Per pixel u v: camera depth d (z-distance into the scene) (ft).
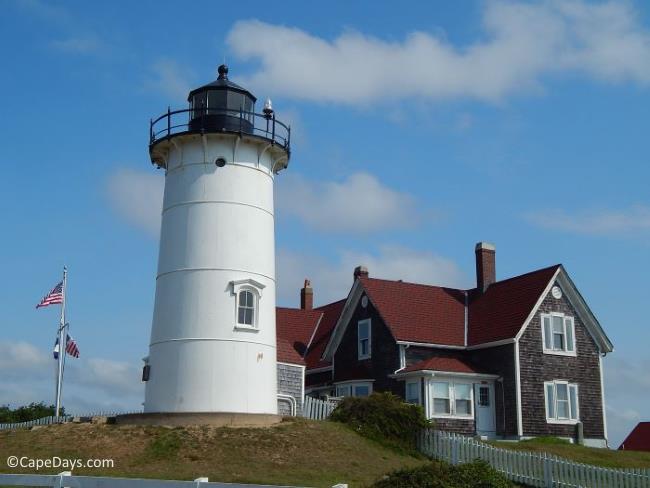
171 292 94.22
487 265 140.26
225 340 91.71
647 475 74.13
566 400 124.06
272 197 101.81
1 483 45.06
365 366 131.75
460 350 128.98
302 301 166.09
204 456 77.36
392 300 132.36
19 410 160.45
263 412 92.68
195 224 95.20
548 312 125.59
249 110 100.58
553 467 81.66
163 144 98.89
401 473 63.00
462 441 89.86
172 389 90.74
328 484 70.44
